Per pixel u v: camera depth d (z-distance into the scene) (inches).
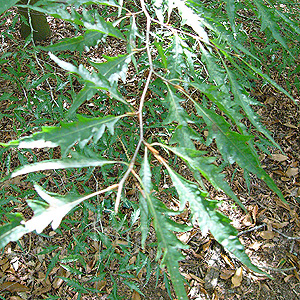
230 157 11.5
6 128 38.2
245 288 35.8
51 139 10.1
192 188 10.3
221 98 12.4
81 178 28.1
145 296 33.9
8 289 32.5
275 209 41.4
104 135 26.8
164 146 10.7
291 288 36.2
